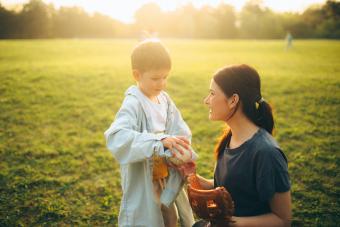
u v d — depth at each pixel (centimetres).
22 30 5712
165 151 196
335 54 2177
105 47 2575
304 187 431
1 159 507
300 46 3041
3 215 369
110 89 932
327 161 502
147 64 219
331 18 6419
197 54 2178
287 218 184
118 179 458
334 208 383
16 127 642
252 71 194
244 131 196
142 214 225
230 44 3488
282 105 786
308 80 1042
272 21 6919
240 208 197
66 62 1483
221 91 194
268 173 177
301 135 605
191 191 201
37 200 400
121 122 212
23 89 890
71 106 771
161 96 252
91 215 376
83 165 494
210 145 575
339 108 754
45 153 529
